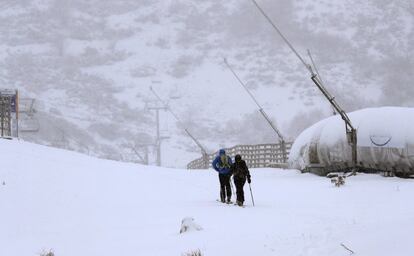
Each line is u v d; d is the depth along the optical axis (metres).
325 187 21.03
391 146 25.55
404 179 24.05
